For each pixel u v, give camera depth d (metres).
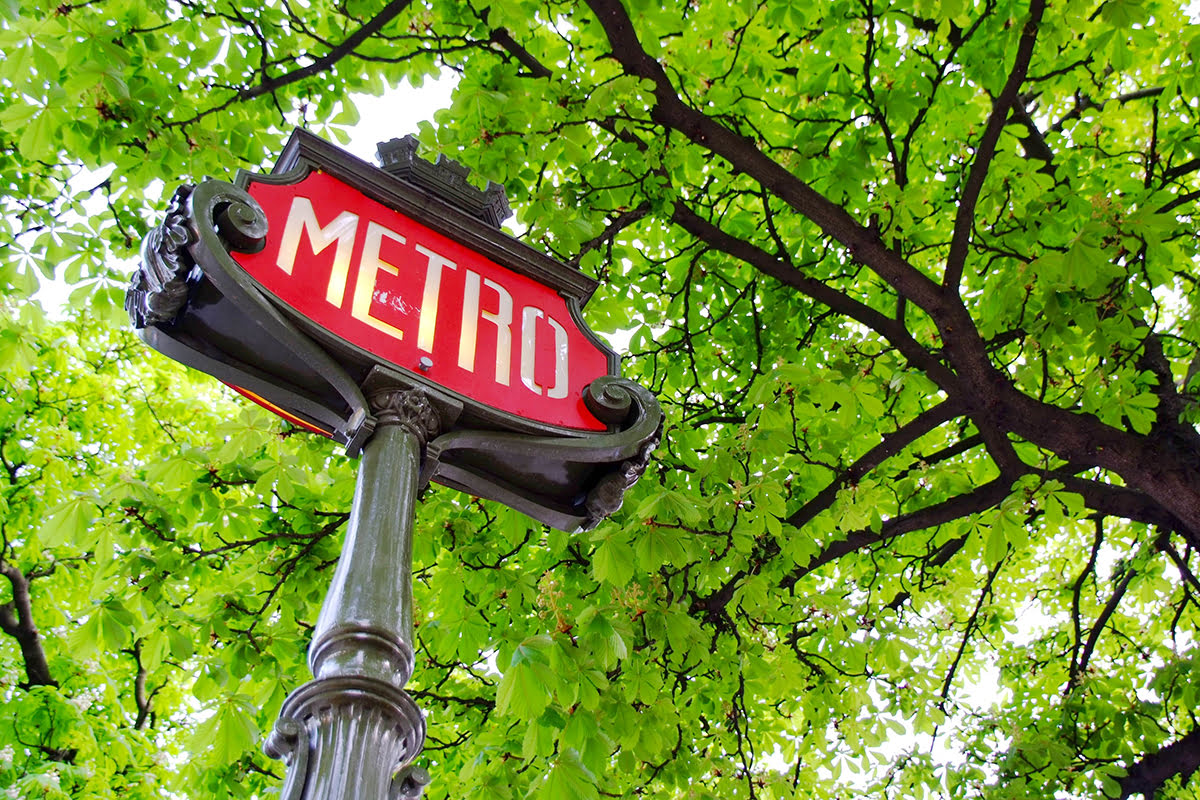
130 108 4.43
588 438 2.20
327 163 2.33
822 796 6.61
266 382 2.03
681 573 5.08
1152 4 4.88
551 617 4.70
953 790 6.96
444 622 4.87
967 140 5.82
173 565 4.53
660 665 5.07
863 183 5.82
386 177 2.40
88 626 4.17
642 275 6.18
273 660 4.52
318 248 2.14
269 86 4.83
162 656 4.57
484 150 4.78
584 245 5.32
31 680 8.33
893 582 6.96
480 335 2.26
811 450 5.68
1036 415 5.14
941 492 5.89
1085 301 4.71
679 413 6.09
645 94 4.71
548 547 5.49
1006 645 8.50
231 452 4.55
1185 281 6.64
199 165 4.95
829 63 5.32
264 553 5.02
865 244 5.07
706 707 5.29
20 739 7.51
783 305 6.14
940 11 4.57
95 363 9.32
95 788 7.55
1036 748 6.35
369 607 1.58
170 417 8.98
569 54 5.47
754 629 5.38
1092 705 6.73
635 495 5.29
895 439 5.35
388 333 2.10
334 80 5.55
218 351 2.00
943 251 6.38
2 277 5.10
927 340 6.19
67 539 4.22
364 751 1.40
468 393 2.12
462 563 4.97
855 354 4.91
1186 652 6.43
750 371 6.25
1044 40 5.10
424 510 5.08
